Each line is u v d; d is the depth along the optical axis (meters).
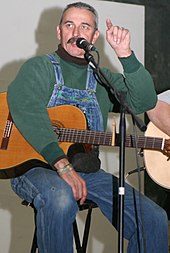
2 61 4.00
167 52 4.48
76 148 2.57
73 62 2.54
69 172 2.30
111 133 2.57
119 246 2.14
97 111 2.61
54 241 2.25
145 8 4.43
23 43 4.06
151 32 4.45
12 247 3.93
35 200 2.31
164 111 3.06
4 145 2.56
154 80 4.44
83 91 2.58
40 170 2.46
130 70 2.51
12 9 4.04
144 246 2.37
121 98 2.26
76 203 2.29
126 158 4.27
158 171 3.16
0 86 3.98
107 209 2.54
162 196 4.27
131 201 2.48
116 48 2.47
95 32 2.60
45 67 2.50
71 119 2.57
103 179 2.55
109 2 4.32
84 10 2.55
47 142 2.31
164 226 2.45
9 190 3.95
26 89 2.42
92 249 4.11
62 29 2.56
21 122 2.37
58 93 2.53
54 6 4.14
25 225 3.97
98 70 2.36
